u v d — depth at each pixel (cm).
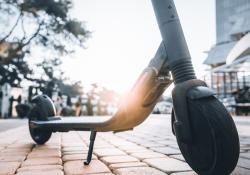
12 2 2055
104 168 201
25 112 1464
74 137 456
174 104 148
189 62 151
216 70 1545
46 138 338
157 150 290
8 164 217
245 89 1520
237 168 197
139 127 711
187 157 150
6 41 2109
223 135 129
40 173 185
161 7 157
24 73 2194
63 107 1792
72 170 194
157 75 175
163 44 169
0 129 638
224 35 3350
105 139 419
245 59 1102
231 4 3228
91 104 2227
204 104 136
